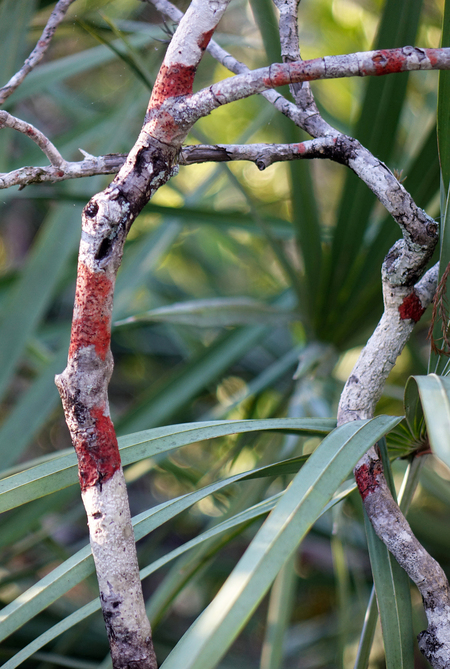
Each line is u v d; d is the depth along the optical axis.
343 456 1.63
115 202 1.63
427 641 1.67
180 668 1.54
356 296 2.70
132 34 3.13
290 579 2.81
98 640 3.36
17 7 2.71
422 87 4.05
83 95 4.62
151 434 1.76
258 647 5.01
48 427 5.81
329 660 4.23
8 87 1.73
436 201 2.34
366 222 2.49
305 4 4.71
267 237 2.70
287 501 1.60
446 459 1.55
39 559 4.12
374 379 1.74
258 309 2.82
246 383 4.82
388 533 1.69
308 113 1.73
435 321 1.77
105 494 1.64
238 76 1.63
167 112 1.64
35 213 5.76
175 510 1.75
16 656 1.71
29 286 2.91
